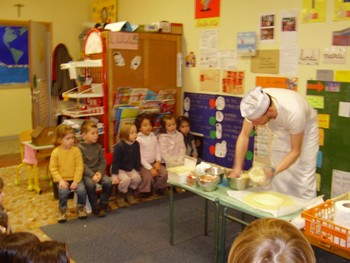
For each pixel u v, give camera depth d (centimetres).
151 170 416
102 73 412
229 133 418
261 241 87
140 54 431
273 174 255
